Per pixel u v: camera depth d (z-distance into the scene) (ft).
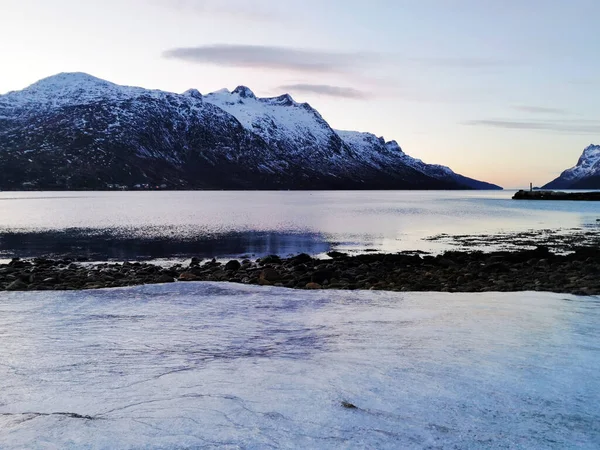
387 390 21.11
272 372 23.70
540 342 28.58
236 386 21.79
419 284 60.44
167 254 123.95
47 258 115.55
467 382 22.02
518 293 47.11
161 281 69.67
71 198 568.82
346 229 186.29
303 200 552.00
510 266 82.99
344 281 65.72
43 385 22.22
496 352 26.58
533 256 95.30
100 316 37.32
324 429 17.40
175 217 265.54
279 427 17.56
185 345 28.99
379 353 26.68
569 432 17.21
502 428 17.51
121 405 19.76
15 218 256.32
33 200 505.25
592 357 25.55
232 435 16.90
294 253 122.62
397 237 155.33
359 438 16.71
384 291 48.83
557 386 21.49
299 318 36.24
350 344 28.76
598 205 387.55
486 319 35.06
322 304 41.75
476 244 133.49
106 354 27.14
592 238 144.25
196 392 21.12
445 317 35.96
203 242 149.48
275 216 270.46
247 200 545.85
